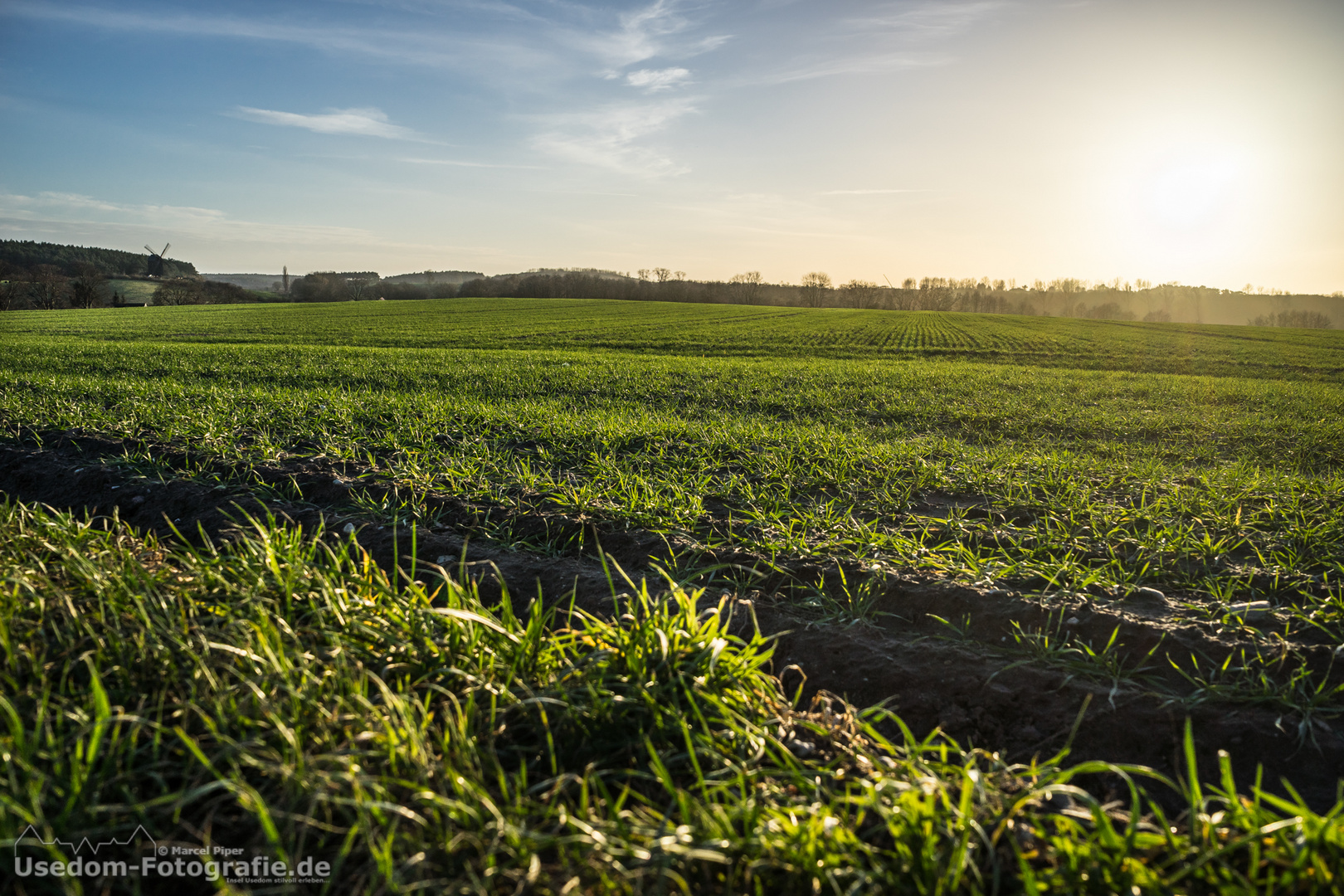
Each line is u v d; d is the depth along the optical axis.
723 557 4.75
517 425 9.77
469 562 4.67
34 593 3.12
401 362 22.27
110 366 19.34
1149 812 2.61
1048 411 13.38
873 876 1.96
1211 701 3.22
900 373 21.53
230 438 7.86
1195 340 47.53
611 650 3.00
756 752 2.58
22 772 2.09
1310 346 45.28
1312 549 5.11
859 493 6.77
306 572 3.44
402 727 2.39
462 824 2.09
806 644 3.79
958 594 4.11
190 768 2.22
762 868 2.02
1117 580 4.54
